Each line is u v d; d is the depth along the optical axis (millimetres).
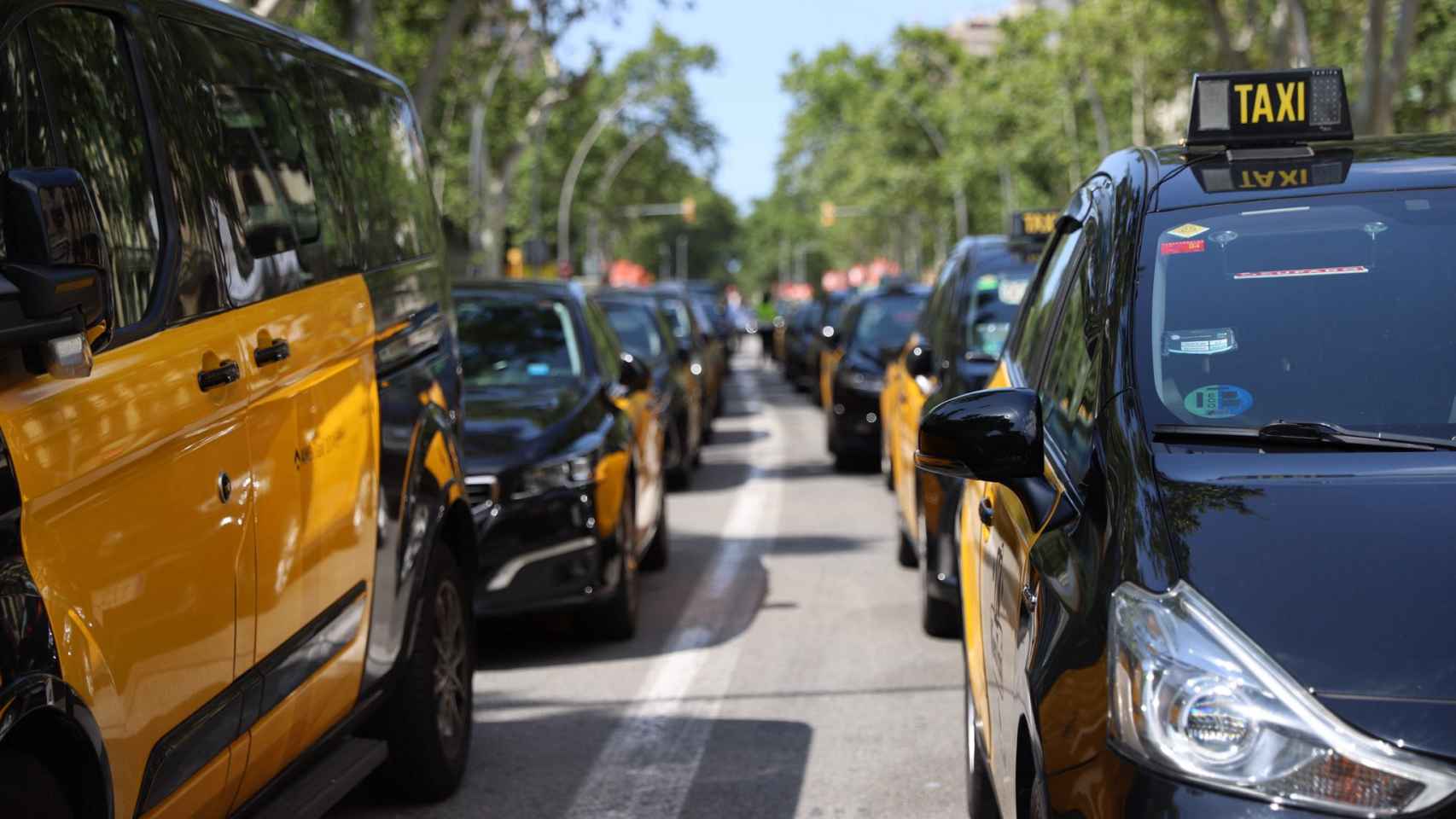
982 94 67625
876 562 11008
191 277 3752
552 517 7750
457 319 9625
